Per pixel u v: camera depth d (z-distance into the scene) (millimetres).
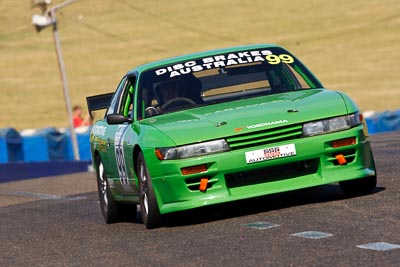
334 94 25625
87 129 85438
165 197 24266
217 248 20391
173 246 21500
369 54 152125
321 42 162500
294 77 27797
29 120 126625
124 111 28953
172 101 27203
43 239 26703
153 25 178750
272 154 23781
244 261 18531
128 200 27844
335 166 24219
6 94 141750
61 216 33156
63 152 83125
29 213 35781
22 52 165875
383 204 23672
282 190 23891
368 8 179125
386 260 16953
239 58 28375
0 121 126812
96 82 147750
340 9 179750
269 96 26781
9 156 79062
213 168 23766
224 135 23875
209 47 164250
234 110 25266
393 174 30719
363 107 117625
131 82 29047
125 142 26531
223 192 23859
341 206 24125
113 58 161250
